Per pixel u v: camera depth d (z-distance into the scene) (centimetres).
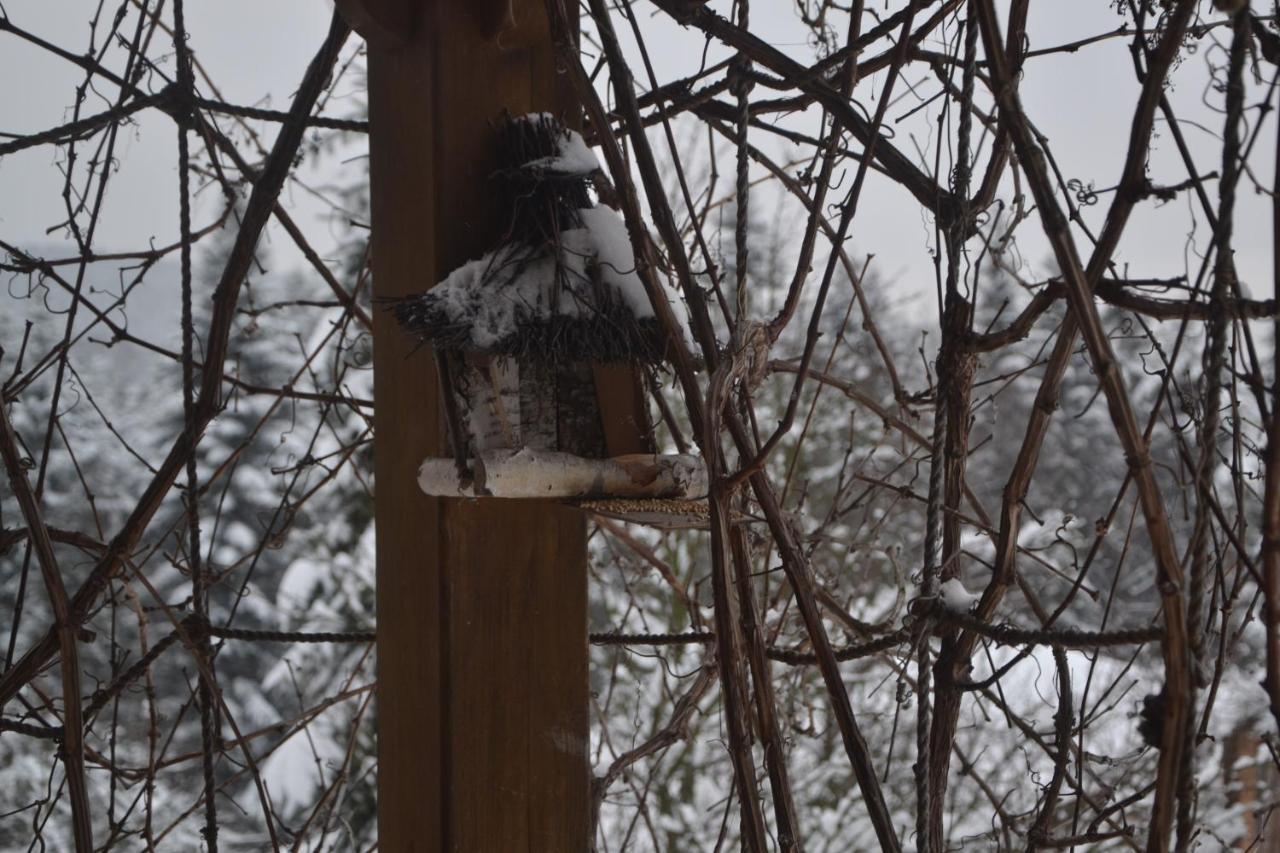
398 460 179
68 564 706
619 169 139
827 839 566
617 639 252
